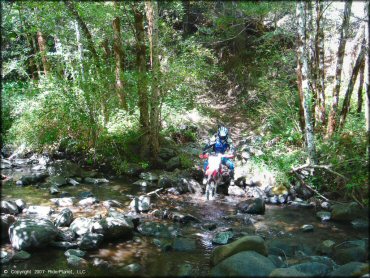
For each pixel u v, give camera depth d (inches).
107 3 374.3
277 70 473.4
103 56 396.8
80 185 318.3
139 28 355.3
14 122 423.5
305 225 233.6
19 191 290.7
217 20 447.8
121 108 386.9
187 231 226.5
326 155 303.7
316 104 350.9
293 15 410.0
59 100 363.9
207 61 545.0
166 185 318.7
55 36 413.1
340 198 285.9
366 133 284.4
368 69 268.5
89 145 374.3
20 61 488.7
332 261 183.8
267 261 165.0
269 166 328.5
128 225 213.2
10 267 171.9
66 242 197.2
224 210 269.7
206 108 529.0
